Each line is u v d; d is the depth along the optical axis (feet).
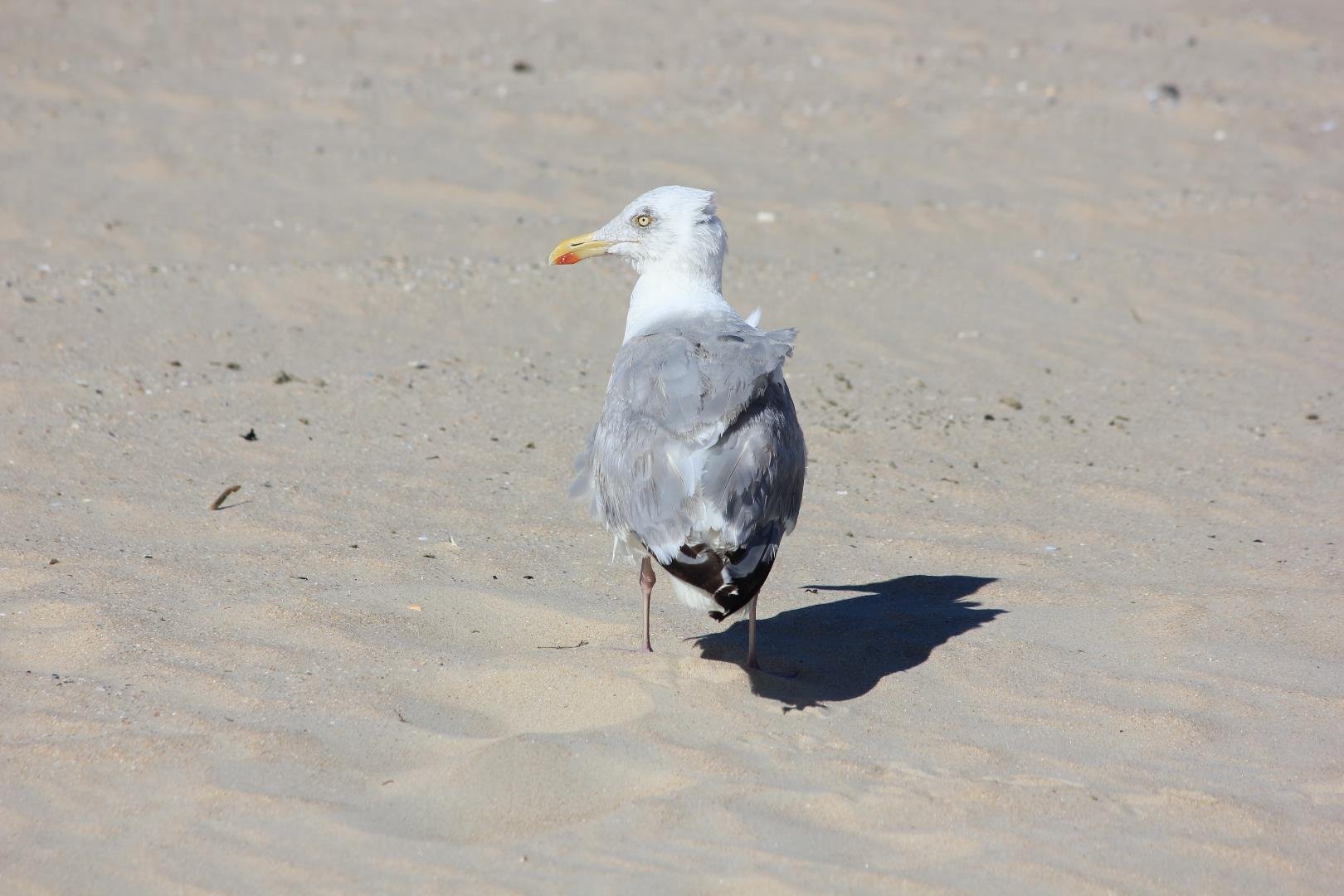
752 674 24.12
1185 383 42.75
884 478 34.96
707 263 27.53
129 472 33.22
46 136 63.87
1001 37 88.74
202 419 36.91
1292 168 65.98
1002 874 18.47
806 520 32.37
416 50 81.46
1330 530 31.94
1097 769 21.33
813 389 41.50
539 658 24.25
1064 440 38.06
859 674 24.58
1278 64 83.82
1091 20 94.07
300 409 38.14
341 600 26.45
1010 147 68.08
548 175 61.31
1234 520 32.63
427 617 26.00
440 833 19.16
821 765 21.04
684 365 23.57
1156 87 77.41
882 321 47.62
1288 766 21.58
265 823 19.25
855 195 60.49
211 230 53.47
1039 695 23.77
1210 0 100.07
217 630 25.07
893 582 29.04
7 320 43.52
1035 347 45.78
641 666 24.00
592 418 38.55
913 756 21.56
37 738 21.20
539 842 18.98
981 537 31.58
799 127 69.77
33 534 29.37
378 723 21.97
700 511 22.24
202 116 67.92
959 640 25.96
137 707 22.18
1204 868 18.81
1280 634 26.32
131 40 80.89
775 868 18.40
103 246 51.47
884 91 76.28
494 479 33.91
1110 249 55.21
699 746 21.49
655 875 18.22
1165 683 24.13
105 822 19.24
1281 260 53.67
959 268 53.01
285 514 31.12
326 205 57.11
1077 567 29.89
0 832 18.97
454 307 47.32
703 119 70.08
